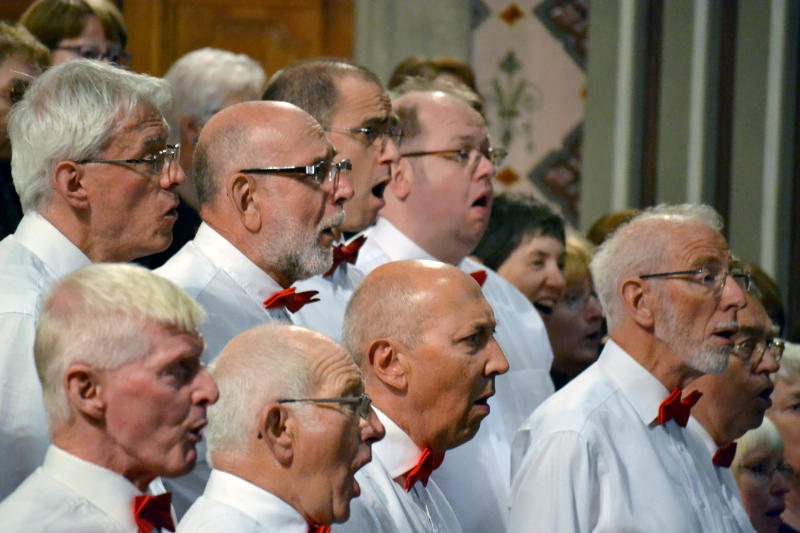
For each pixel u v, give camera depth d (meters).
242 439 9.20
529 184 27.20
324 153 11.78
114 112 10.55
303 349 9.41
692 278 13.12
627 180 26.00
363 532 10.34
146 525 8.23
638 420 13.07
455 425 11.27
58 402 8.20
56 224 10.55
